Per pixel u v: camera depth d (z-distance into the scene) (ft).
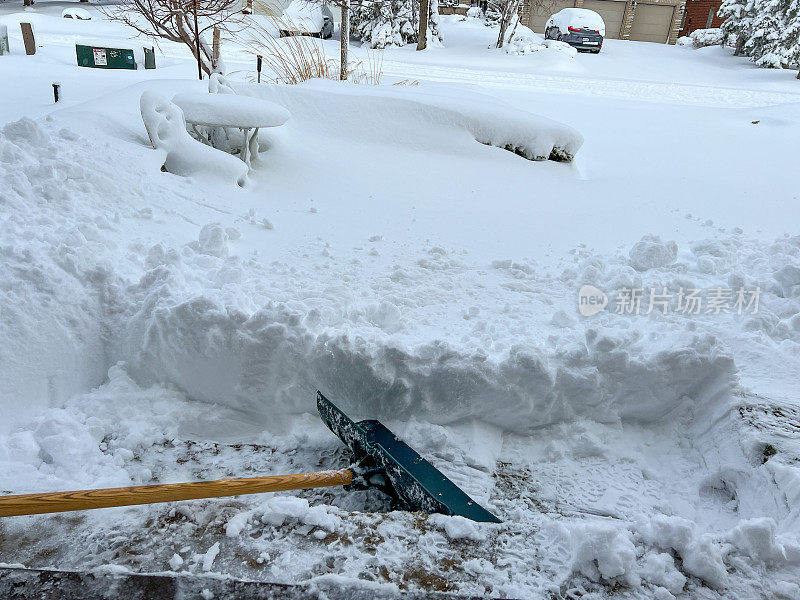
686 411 9.38
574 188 22.06
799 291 13.01
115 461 7.99
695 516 7.74
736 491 7.95
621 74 58.34
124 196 15.72
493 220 18.39
